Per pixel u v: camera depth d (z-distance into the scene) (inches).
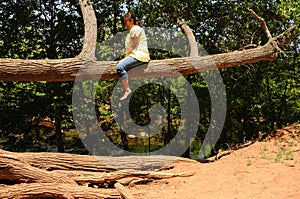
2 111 559.5
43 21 545.0
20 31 546.3
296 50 488.4
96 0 529.0
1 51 542.3
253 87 486.9
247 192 263.4
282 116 530.6
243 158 343.0
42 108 563.2
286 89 527.2
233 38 475.2
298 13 357.1
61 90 530.0
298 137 369.4
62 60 301.6
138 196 285.6
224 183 295.3
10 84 547.5
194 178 326.6
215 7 455.2
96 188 304.8
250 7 430.0
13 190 260.5
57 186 271.6
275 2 434.3
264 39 465.1
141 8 453.1
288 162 310.8
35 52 551.8
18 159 287.3
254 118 537.3
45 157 326.3
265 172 298.8
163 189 311.6
